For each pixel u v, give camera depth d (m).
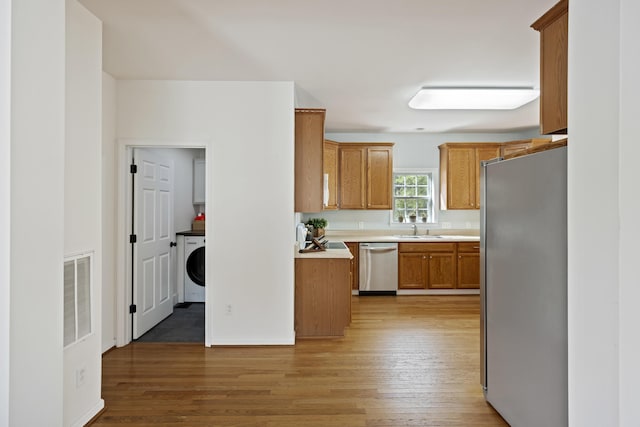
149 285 4.26
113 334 3.74
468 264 6.10
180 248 5.47
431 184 6.64
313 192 3.96
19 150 1.41
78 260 2.37
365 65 3.33
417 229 6.62
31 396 1.47
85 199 2.44
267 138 3.80
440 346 3.81
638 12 1.12
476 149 6.27
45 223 1.54
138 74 3.60
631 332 1.16
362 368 3.27
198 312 5.02
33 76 1.48
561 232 1.86
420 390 2.88
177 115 3.76
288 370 3.22
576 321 1.38
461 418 2.50
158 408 2.61
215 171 3.79
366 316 4.87
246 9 2.41
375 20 2.54
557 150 1.89
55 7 1.60
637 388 1.15
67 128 2.26
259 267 3.81
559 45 1.97
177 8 2.40
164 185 4.67
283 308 3.83
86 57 2.43
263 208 3.80
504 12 2.43
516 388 2.29
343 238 6.30
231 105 3.78
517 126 5.87
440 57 3.16
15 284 1.39
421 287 6.08
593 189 1.29
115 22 2.59
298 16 2.50
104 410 2.58
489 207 2.63
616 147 1.20
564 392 1.85
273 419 2.48
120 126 3.74
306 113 3.95
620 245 1.18
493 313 2.58
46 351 1.55
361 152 6.30
